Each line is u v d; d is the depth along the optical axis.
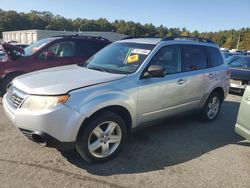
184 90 5.17
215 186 3.62
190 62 5.42
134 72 4.40
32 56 7.37
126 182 3.59
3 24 93.81
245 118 4.41
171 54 5.05
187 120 6.24
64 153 4.25
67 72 4.50
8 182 3.43
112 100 3.94
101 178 3.64
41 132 3.56
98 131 3.94
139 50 4.84
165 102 4.83
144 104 4.46
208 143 5.02
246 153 4.67
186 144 4.91
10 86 4.43
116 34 56.69
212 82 5.85
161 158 4.31
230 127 5.96
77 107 3.64
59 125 3.56
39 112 3.56
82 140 3.77
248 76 9.59
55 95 3.60
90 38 8.45
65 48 7.91
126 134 4.29
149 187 3.51
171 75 4.93
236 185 3.68
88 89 3.81
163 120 5.00
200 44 5.81
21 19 98.75
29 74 4.55
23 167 3.79
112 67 4.68
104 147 4.03
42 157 4.10
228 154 4.60
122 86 4.15
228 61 11.58
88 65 5.05
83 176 3.66
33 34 48.50
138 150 4.54
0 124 5.38
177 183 3.63
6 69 7.04
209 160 4.34
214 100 6.18
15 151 4.25
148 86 4.45
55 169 3.79
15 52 7.26
